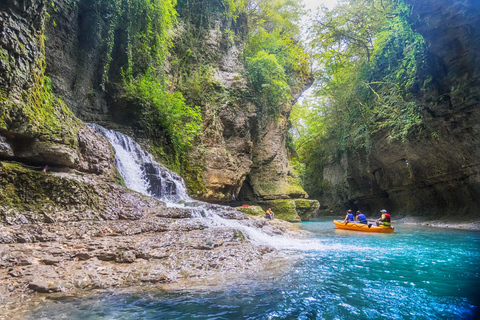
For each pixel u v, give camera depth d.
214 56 19.59
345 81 23.09
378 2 18.20
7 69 6.14
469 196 15.73
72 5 11.58
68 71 11.59
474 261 6.22
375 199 26.52
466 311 3.39
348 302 3.70
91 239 5.71
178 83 17.23
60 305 3.41
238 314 3.28
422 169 18.30
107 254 5.00
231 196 18.77
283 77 22.91
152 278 4.37
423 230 13.41
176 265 4.94
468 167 14.80
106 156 8.98
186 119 16.45
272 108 22.45
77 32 12.09
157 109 14.61
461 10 10.12
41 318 3.05
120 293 3.85
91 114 12.48
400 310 3.46
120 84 13.61
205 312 3.32
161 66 15.47
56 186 6.54
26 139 6.62
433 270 5.38
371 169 24.08
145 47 14.44
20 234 5.24
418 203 20.42
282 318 3.20
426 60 13.41
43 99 7.43
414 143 17.09
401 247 8.17
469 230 12.98
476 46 10.80
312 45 20.72
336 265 5.74
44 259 4.51
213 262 5.27
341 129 26.36
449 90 13.14
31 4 6.68
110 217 7.05
